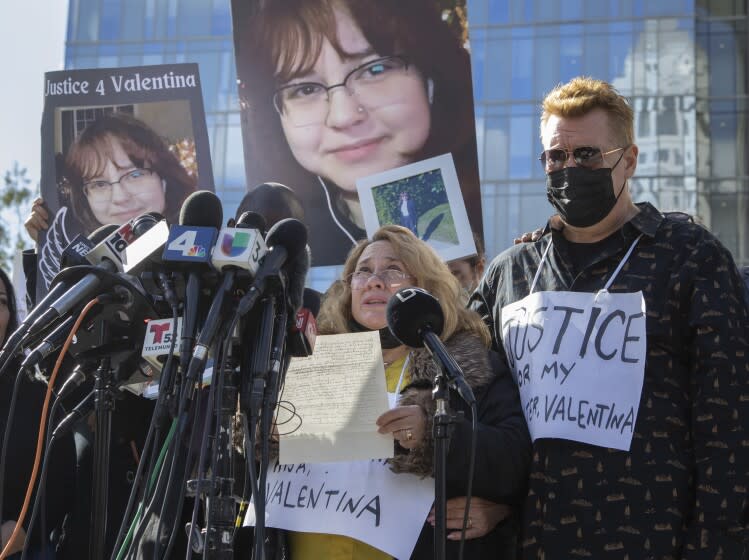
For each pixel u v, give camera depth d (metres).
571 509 3.35
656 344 3.40
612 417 3.35
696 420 3.30
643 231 3.51
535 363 3.53
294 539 3.65
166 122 5.18
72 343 3.31
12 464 4.25
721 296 3.36
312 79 5.03
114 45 23.98
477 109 23.61
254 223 3.27
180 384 2.94
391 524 3.46
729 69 23.80
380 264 3.88
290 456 3.46
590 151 3.51
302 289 3.19
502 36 23.86
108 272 3.24
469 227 4.77
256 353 2.96
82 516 4.39
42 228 5.20
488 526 3.51
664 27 23.75
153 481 3.16
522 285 3.73
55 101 5.24
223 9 23.84
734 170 23.55
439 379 3.12
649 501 3.28
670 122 23.73
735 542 3.20
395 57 4.96
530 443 3.51
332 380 3.53
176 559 3.61
